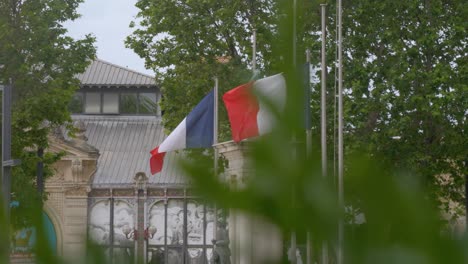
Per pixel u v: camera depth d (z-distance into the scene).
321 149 3.72
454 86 57.72
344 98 57.69
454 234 3.44
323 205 3.51
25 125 63.66
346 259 3.46
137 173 99.25
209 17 67.12
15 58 63.16
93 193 99.25
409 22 58.19
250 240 3.57
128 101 108.94
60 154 64.88
